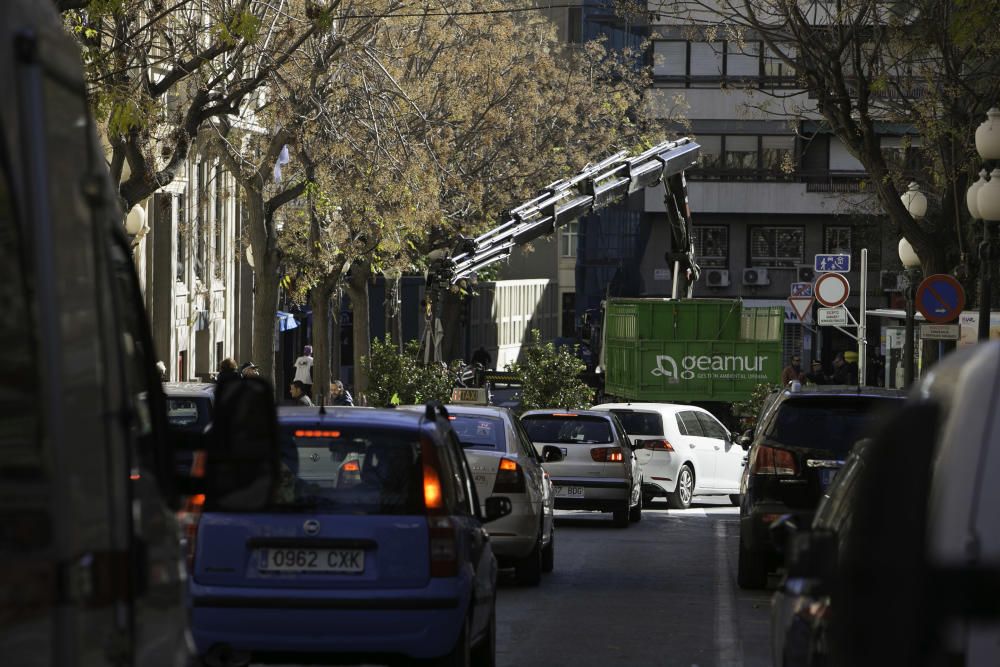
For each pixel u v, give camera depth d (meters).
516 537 40.88
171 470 12.65
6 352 7.80
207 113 55.03
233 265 127.12
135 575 9.77
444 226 101.69
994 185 48.25
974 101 65.44
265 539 22.81
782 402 40.56
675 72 178.25
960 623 9.50
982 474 9.81
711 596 40.88
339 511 22.94
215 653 22.86
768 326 99.50
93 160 9.59
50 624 8.14
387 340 97.50
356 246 95.38
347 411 24.28
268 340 81.88
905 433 9.86
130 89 47.94
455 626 22.91
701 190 178.88
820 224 179.88
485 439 41.81
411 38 96.38
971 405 10.01
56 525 8.20
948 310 54.34
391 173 73.00
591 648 31.56
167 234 102.56
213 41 57.97
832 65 64.19
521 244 90.25
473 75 114.31
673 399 98.81
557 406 103.50
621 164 94.94
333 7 53.25
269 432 11.60
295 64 64.94
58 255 8.37
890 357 98.25
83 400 8.73
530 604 38.81
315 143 73.81
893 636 9.54
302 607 22.61
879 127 139.00
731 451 78.88
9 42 8.23
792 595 15.85
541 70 126.06
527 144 126.62
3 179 8.02
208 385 50.12
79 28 46.47
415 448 23.48
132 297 12.50
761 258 181.38
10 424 7.77
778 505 39.88
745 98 176.88
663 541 57.22
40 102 8.34
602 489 61.53
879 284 174.50
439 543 22.98
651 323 99.75
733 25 66.25
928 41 62.28
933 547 9.70
